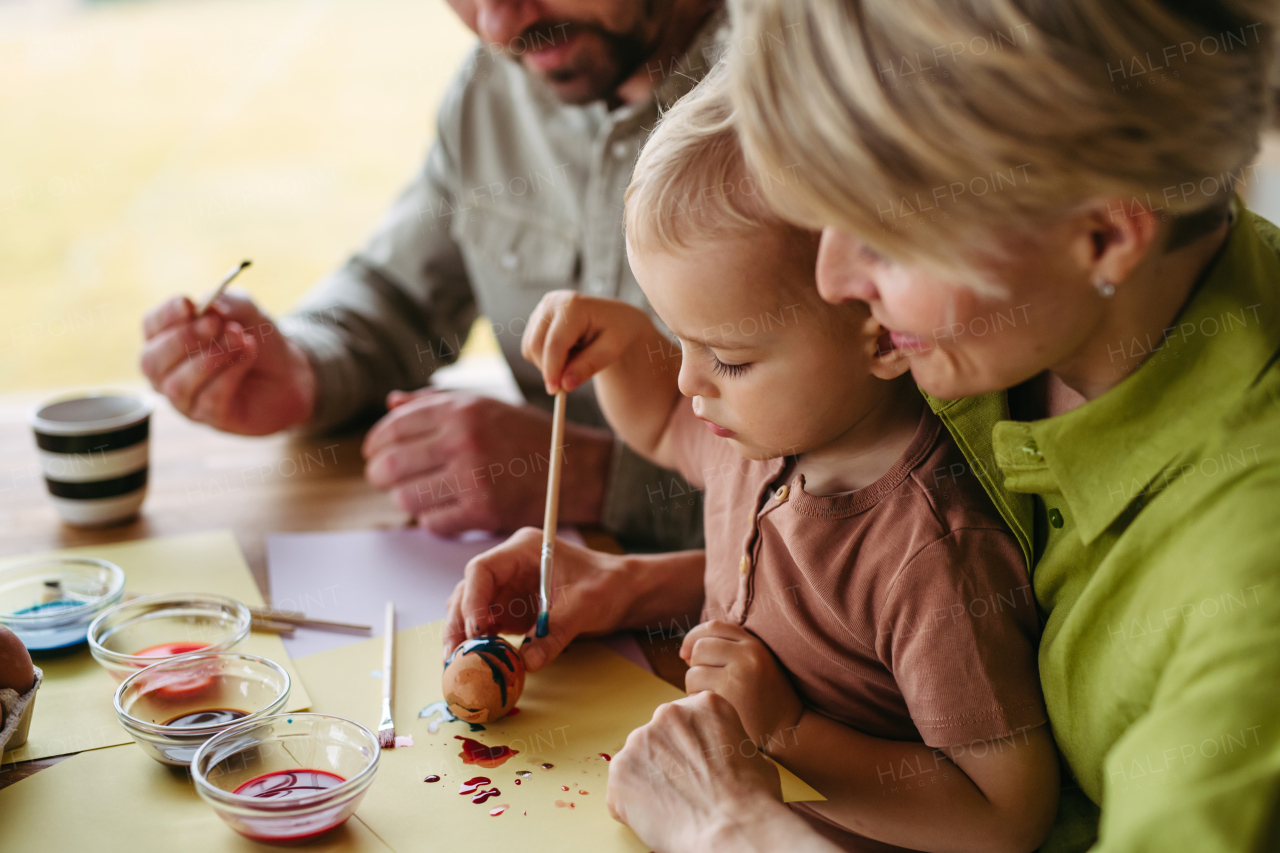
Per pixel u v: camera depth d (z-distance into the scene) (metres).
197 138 3.15
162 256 2.72
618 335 0.93
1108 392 0.62
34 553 1.02
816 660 0.77
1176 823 0.50
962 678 0.69
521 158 1.42
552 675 0.85
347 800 0.64
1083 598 0.65
